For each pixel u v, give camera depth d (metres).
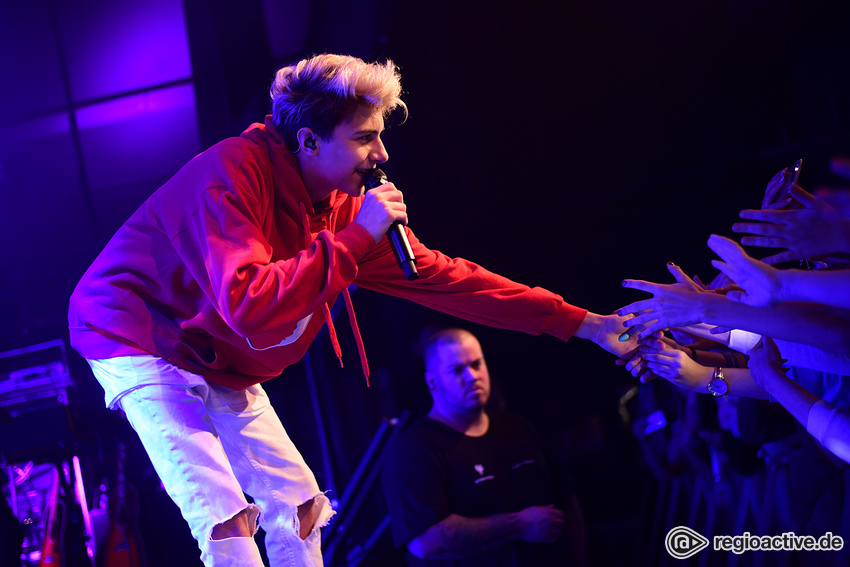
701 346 2.28
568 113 6.61
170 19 5.61
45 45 5.80
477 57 6.49
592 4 6.08
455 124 6.63
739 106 6.02
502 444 2.82
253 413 1.87
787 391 1.74
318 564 1.89
